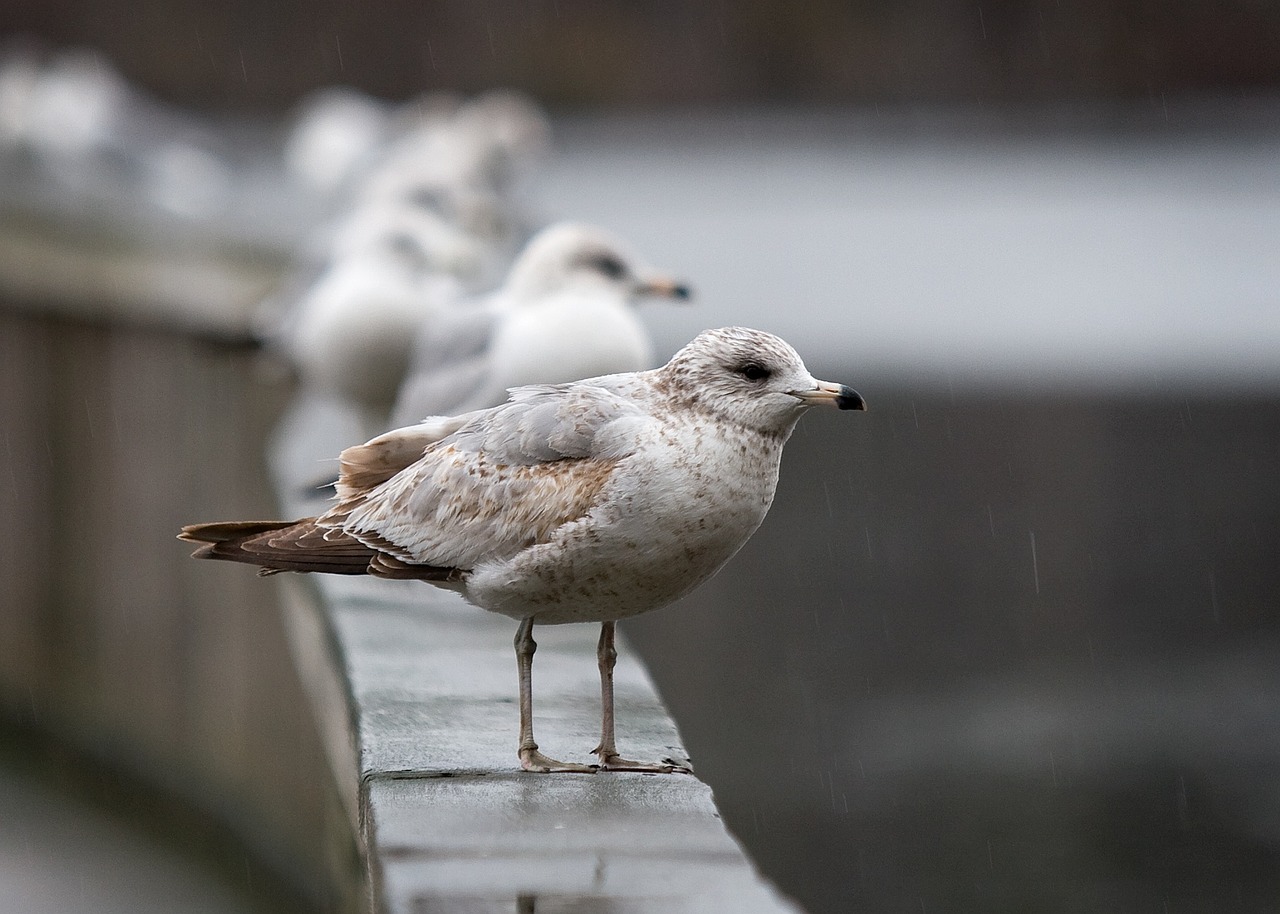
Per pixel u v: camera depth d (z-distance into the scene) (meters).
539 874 5.77
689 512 6.34
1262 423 20.69
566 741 7.22
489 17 63.69
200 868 12.82
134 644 14.17
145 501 14.47
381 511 6.81
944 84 65.38
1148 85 65.19
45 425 15.48
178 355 14.59
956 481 18.34
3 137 31.08
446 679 8.02
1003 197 42.97
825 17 65.44
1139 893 10.32
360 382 13.50
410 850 5.97
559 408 6.59
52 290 15.77
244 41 61.84
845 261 32.88
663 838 6.10
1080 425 20.66
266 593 11.55
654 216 38.16
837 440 20.12
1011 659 13.34
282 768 11.05
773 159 51.81
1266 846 10.84
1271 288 30.73
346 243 14.86
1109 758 11.83
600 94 64.12
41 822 14.08
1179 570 15.38
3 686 15.37
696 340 6.56
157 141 32.03
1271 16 64.75
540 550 6.44
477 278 16.28
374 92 62.66
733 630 14.03
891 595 14.72
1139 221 38.69
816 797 11.38
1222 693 12.79
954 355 24.89
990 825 11.10
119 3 60.66
